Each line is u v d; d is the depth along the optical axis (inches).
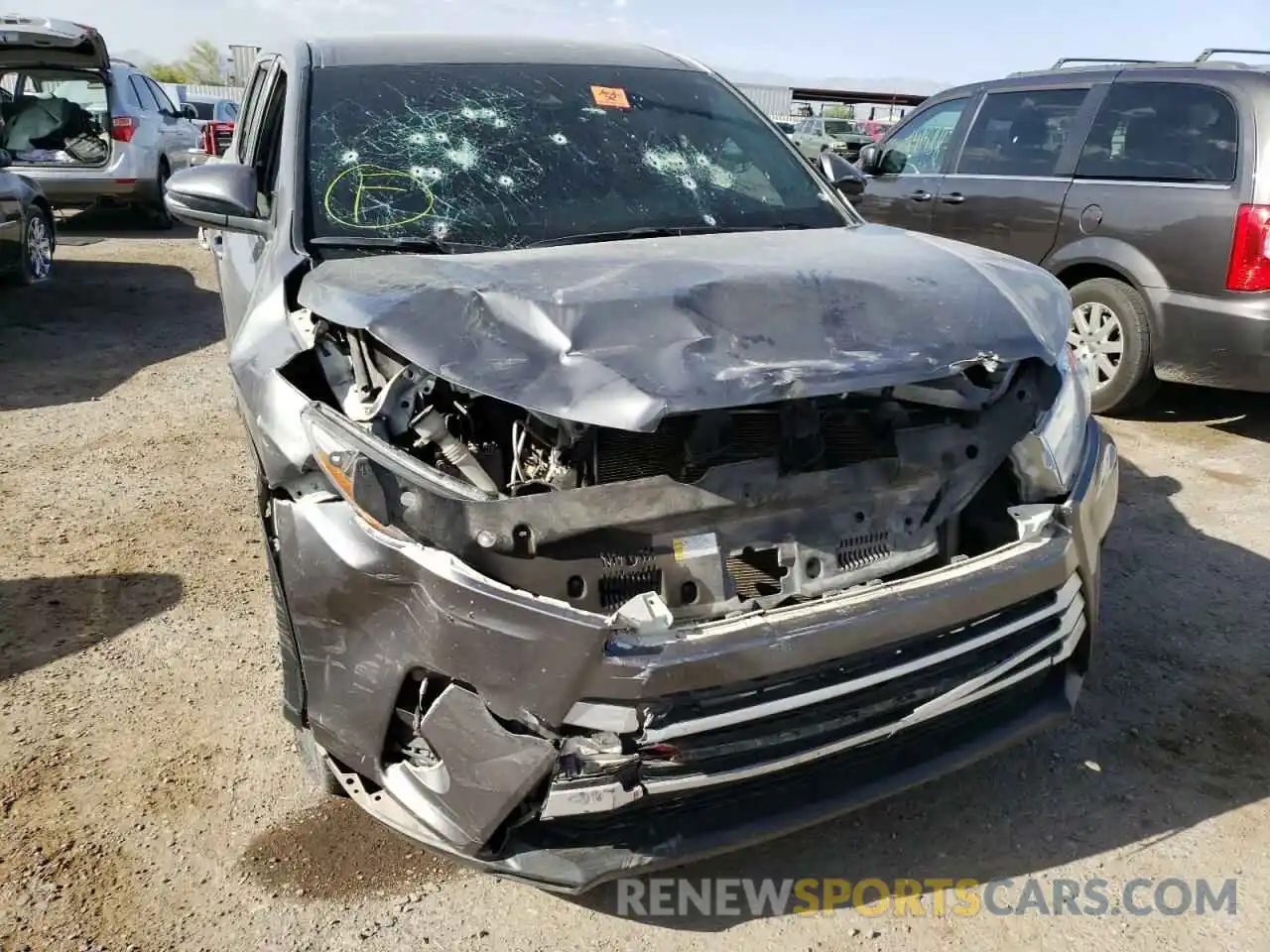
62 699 124.1
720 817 86.8
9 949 89.4
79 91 468.4
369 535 83.7
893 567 93.6
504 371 84.7
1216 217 195.5
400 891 97.3
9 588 149.4
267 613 143.6
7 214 322.0
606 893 98.0
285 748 115.8
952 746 95.0
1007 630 92.2
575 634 77.9
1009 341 95.3
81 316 316.2
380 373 95.7
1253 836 104.3
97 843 101.6
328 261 111.2
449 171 126.7
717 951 91.6
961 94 261.9
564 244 120.8
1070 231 223.5
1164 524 173.6
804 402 89.5
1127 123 216.8
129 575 153.6
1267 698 126.1
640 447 90.2
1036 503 99.5
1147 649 136.1
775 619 82.4
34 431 215.0
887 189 273.3
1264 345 192.1
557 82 143.1
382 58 141.5
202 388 245.8
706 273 98.1
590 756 80.7
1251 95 195.2
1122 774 113.3
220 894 96.1
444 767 83.4
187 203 128.2
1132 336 211.9
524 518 82.7
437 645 81.2
